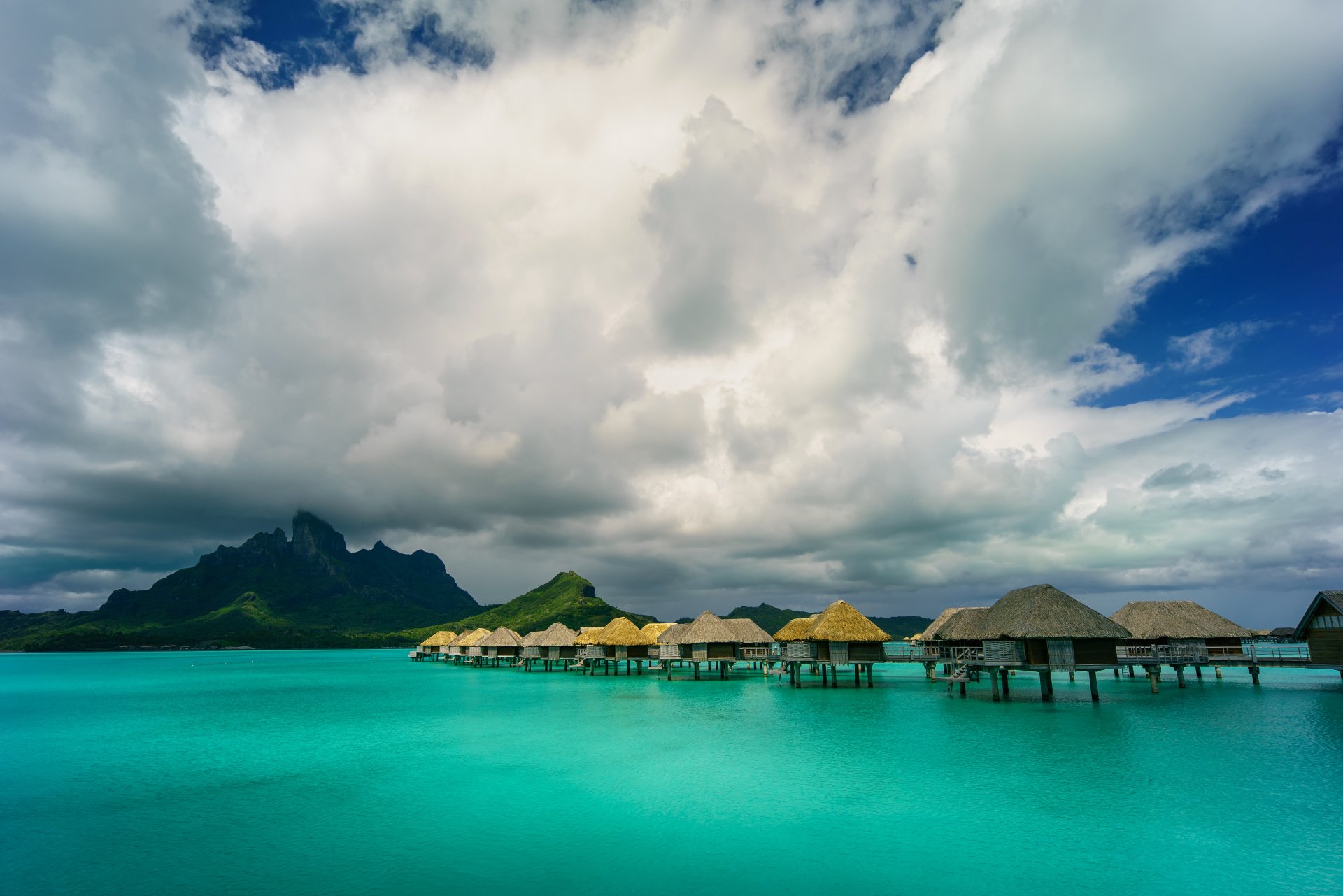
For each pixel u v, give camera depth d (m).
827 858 15.84
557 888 14.39
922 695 45.75
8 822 19.28
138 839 17.81
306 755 28.30
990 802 19.75
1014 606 41.53
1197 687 47.84
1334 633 40.62
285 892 14.45
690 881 14.65
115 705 50.00
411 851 16.62
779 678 62.38
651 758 26.34
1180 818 18.16
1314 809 18.84
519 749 28.62
